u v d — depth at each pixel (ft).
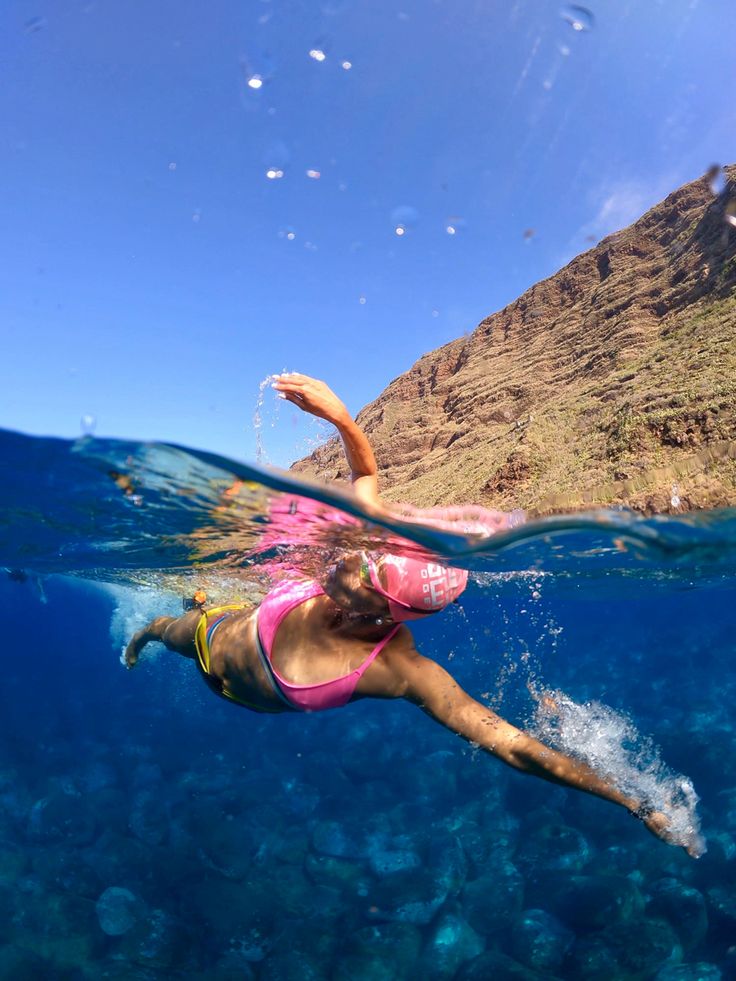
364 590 3.96
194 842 12.22
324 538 7.86
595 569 13.93
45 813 13.30
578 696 24.86
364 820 12.94
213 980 8.20
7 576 27.53
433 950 8.83
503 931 9.43
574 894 9.66
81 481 7.32
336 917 9.75
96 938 9.32
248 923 9.61
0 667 47.62
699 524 7.36
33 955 8.80
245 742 20.81
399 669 4.02
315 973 8.39
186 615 5.82
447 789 15.14
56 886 10.77
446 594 3.93
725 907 9.32
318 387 4.91
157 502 7.93
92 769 17.11
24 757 18.39
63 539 11.93
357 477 5.27
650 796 3.73
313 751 18.93
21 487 8.04
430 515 8.57
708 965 8.00
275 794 14.96
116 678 44.78
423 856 11.62
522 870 10.93
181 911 10.03
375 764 17.03
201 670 5.06
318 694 4.09
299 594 4.38
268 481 5.98
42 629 149.07
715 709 20.65
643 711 21.58
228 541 9.75
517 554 9.47
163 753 19.40
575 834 11.64
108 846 11.97
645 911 9.45
